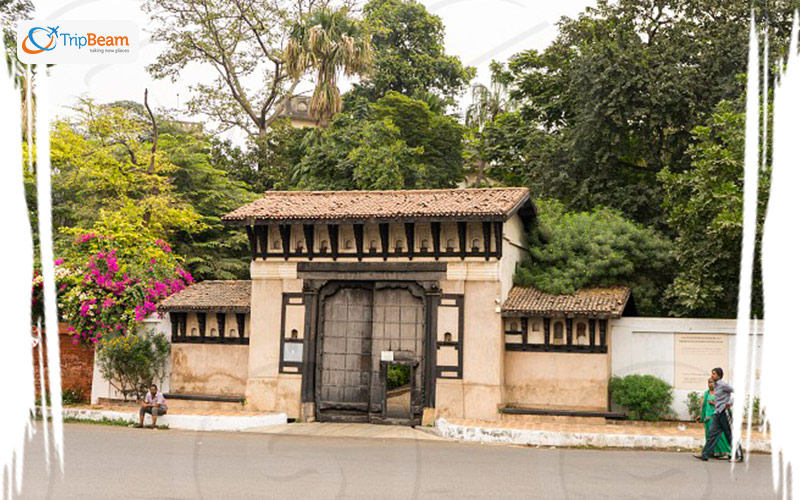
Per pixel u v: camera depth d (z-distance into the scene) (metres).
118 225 26.75
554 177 31.73
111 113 32.06
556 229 24.75
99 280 24.19
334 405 22.36
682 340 21.55
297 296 22.86
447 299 21.81
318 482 12.64
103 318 24.14
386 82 41.22
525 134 36.03
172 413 21.50
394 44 42.41
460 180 40.78
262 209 23.12
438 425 20.69
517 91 37.44
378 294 22.53
